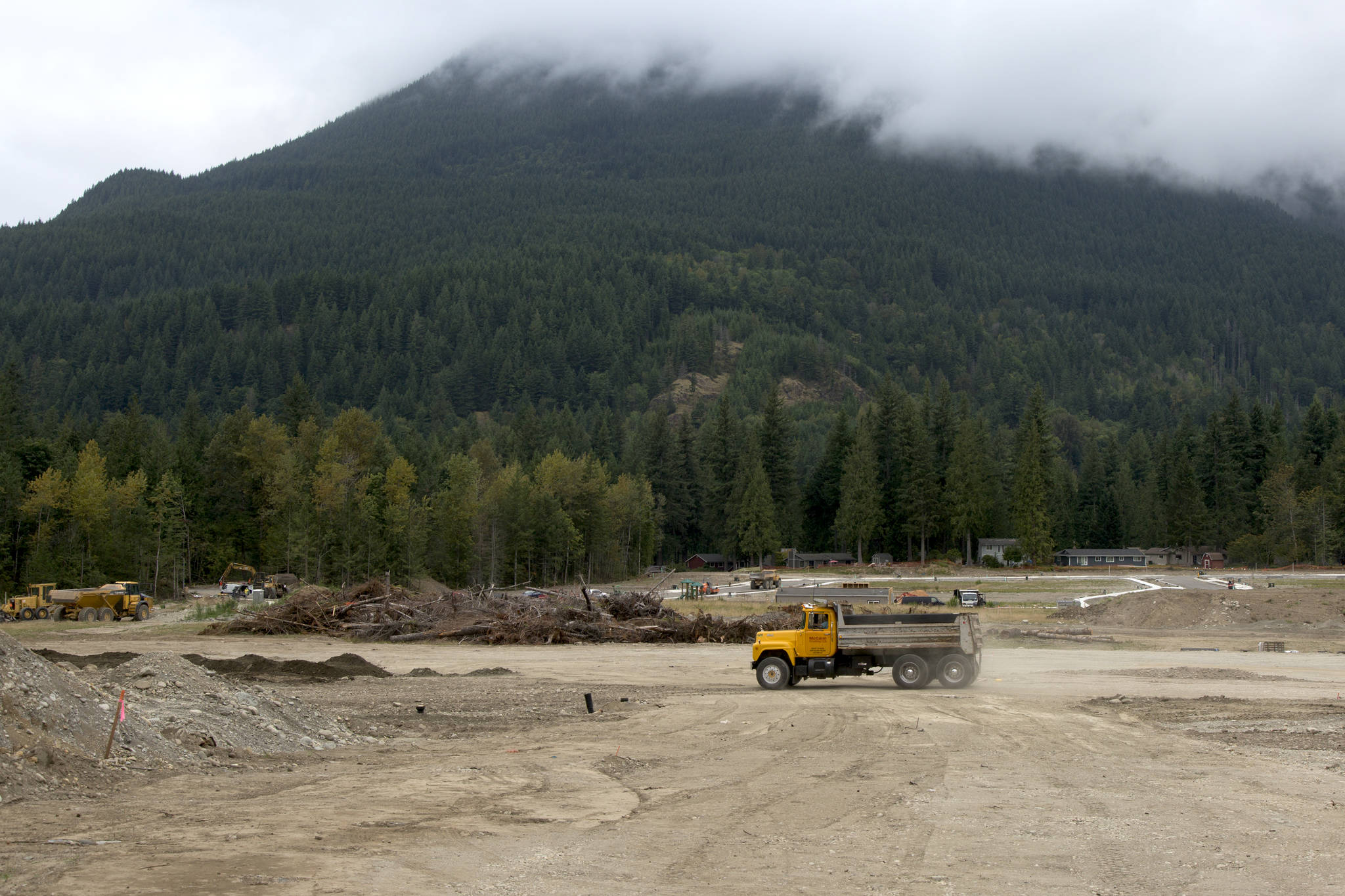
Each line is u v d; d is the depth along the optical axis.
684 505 143.38
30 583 73.19
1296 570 109.50
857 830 11.91
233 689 19.08
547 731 20.27
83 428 117.94
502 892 9.25
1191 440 143.75
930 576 110.81
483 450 130.25
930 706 23.84
